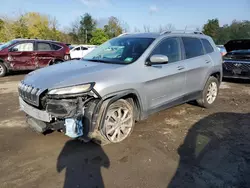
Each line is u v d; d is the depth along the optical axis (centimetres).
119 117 353
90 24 5000
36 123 330
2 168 292
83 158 318
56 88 303
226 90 783
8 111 519
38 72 373
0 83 876
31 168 294
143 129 418
